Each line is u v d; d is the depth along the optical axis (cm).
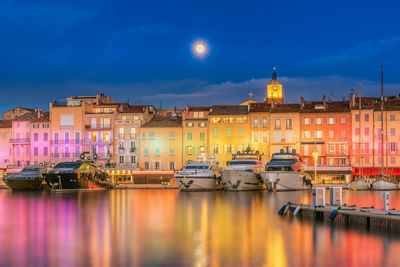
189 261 3291
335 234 4131
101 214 5641
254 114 12081
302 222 4778
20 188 10044
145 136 12425
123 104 12912
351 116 11819
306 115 11950
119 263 3250
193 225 4738
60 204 6869
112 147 12531
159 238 4053
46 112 13788
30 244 3841
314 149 11838
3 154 13462
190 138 12288
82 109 12738
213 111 12394
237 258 3366
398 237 4003
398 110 11744
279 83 15650
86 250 3616
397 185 10319
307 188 9925
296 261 3291
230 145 12169
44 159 12862
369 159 11738
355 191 9988
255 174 9519
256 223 4788
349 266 3183
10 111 14612
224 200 7406
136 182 12019
